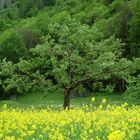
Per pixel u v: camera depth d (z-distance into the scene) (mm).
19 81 33375
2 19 150500
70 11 143375
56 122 17562
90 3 142625
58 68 31828
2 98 78438
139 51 74125
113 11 113750
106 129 14992
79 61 33094
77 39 33938
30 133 14664
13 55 91938
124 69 33062
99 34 35906
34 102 66688
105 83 39906
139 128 15250
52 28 34562
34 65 34188
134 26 77250
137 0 85875
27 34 107250
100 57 33094
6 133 15492
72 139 14055
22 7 179875
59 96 65688
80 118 18172
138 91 40406
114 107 20484
